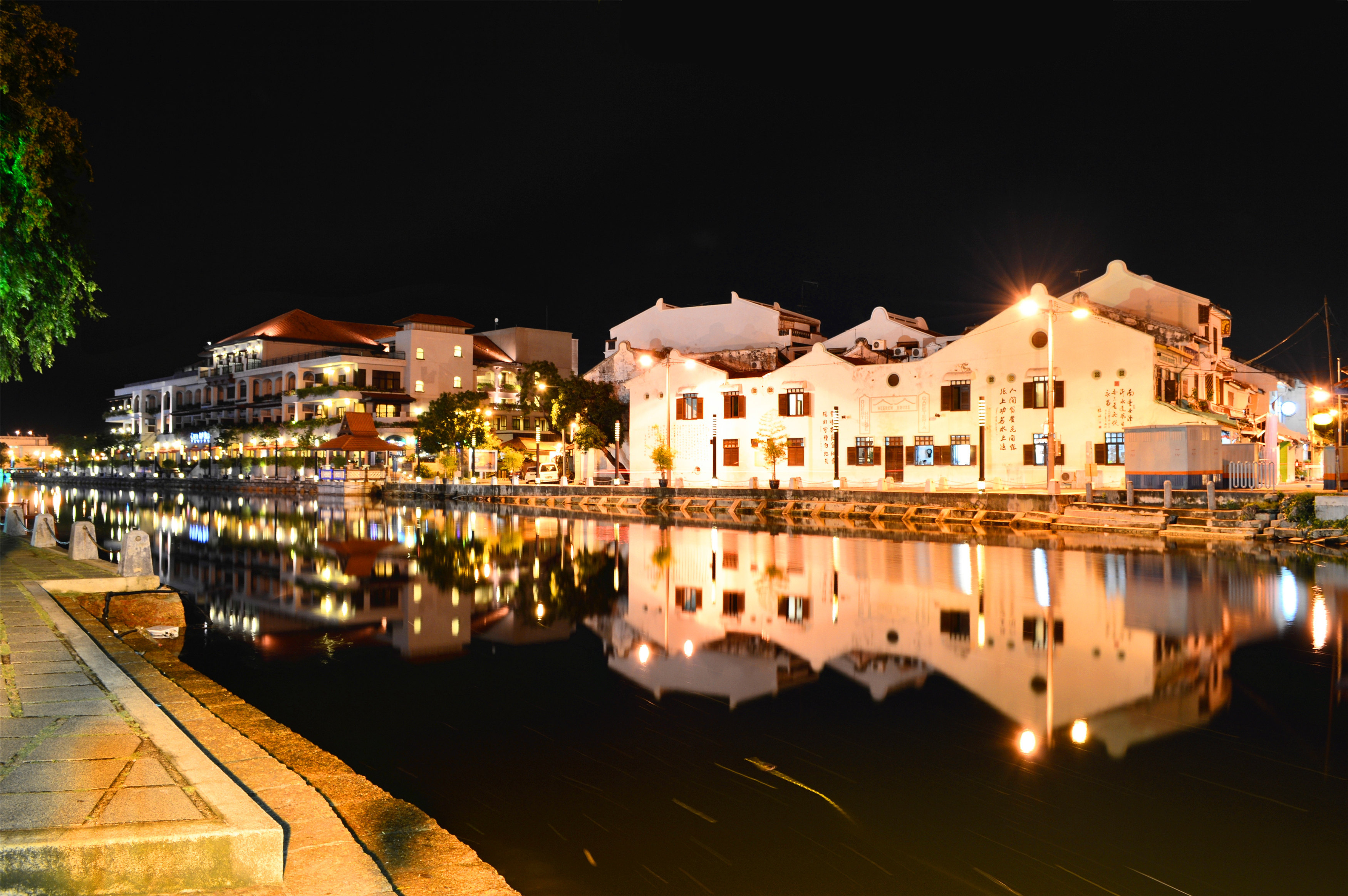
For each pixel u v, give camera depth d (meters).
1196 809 7.63
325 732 10.12
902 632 15.50
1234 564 24.89
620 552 30.86
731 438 60.91
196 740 7.89
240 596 20.98
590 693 11.75
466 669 13.24
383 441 86.50
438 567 26.77
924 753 9.11
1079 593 19.67
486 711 10.93
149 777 6.04
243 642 15.59
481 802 7.96
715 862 6.77
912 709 10.69
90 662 9.89
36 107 12.02
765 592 20.50
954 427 51.50
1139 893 6.20
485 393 87.00
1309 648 13.83
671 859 6.82
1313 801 7.76
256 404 108.12
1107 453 46.19
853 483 55.44
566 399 71.62
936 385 52.22
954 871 6.57
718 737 9.74
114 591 17.41
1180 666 12.75
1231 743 9.32
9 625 12.45
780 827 7.38
